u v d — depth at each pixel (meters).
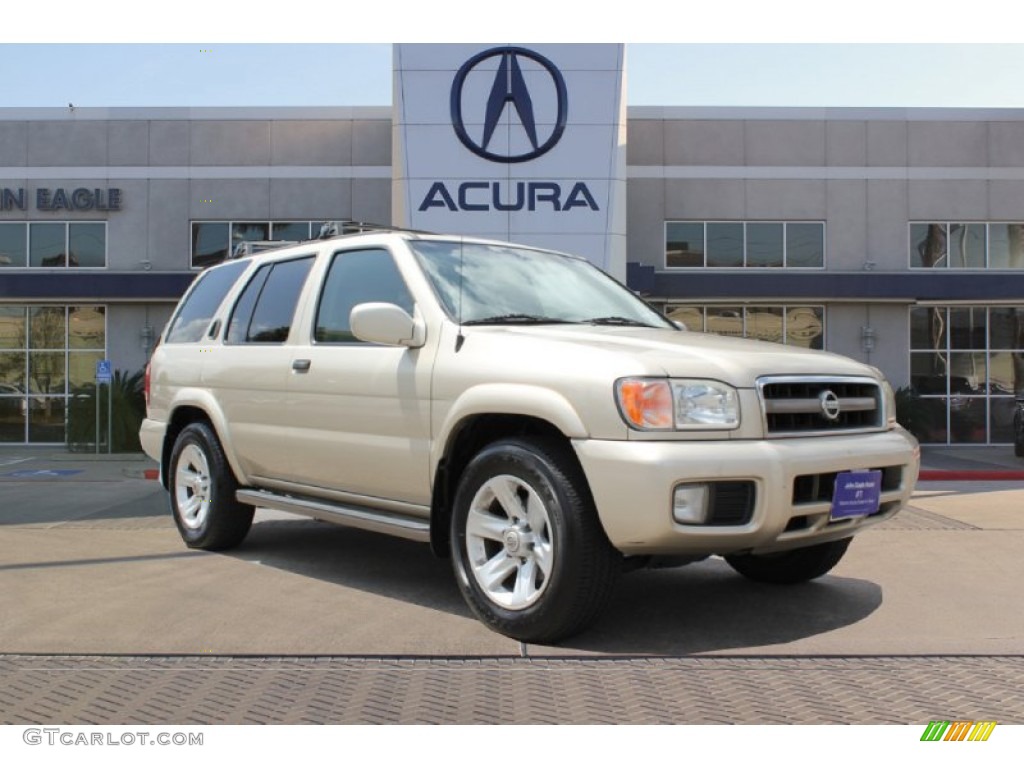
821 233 19.41
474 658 3.92
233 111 19.39
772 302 19.05
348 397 4.96
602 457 3.75
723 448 3.77
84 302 19.34
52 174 19.36
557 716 3.26
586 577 3.87
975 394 19.67
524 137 16.67
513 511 4.15
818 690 3.56
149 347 19.38
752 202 19.27
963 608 4.85
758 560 5.39
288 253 5.85
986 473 13.67
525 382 4.09
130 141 19.41
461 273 4.95
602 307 5.25
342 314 5.20
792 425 4.07
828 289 18.50
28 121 19.36
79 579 5.39
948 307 19.67
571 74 16.67
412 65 16.69
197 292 6.78
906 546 6.77
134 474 13.54
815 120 19.34
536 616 3.98
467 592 4.30
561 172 16.67
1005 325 19.67
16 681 3.63
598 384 3.85
